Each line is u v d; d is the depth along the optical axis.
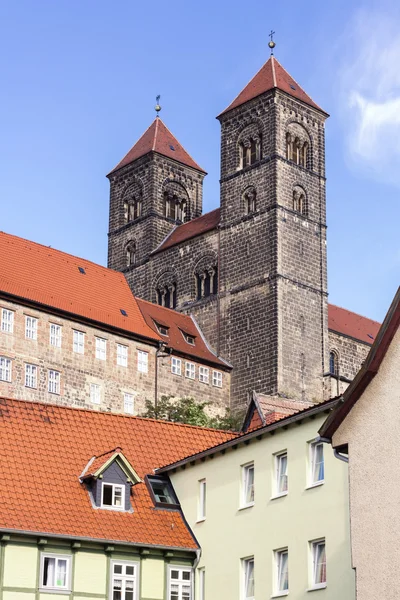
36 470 58.84
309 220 139.75
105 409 117.62
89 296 122.62
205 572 59.28
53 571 55.38
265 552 55.88
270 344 132.25
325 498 53.12
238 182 141.88
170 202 155.00
